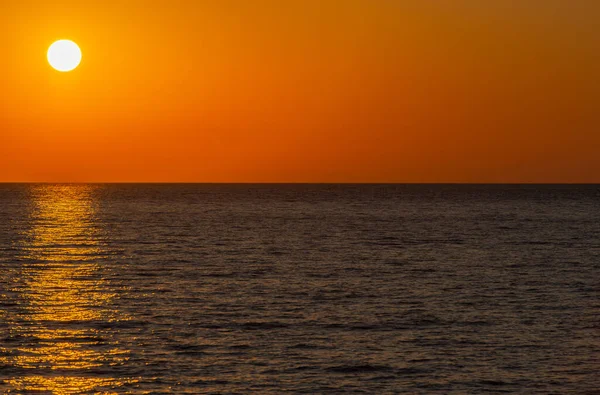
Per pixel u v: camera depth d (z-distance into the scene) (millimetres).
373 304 56469
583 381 39000
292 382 38594
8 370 39906
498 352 43719
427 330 48531
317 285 64812
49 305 55531
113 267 75812
